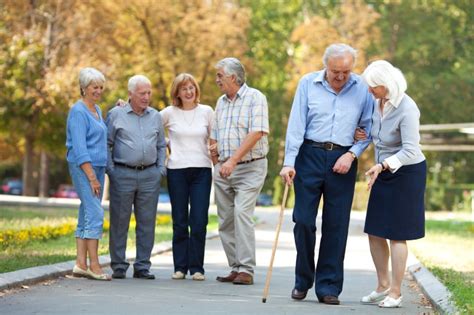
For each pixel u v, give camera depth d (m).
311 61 54.97
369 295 10.67
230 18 49.19
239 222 12.17
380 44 58.53
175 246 12.65
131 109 12.50
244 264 12.14
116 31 45.41
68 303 9.75
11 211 29.05
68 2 43.31
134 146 12.41
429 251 18.50
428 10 62.72
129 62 47.16
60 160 76.56
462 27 65.50
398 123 10.18
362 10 56.06
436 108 61.03
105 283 11.70
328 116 10.39
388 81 10.10
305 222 10.38
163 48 47.31
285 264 15.59
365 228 10.43
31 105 44.44
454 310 9.34
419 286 12.43
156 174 12.57
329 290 10.39
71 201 45.38
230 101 12.31
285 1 68.69
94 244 12.12
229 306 9.90
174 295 10.70
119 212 12.43
